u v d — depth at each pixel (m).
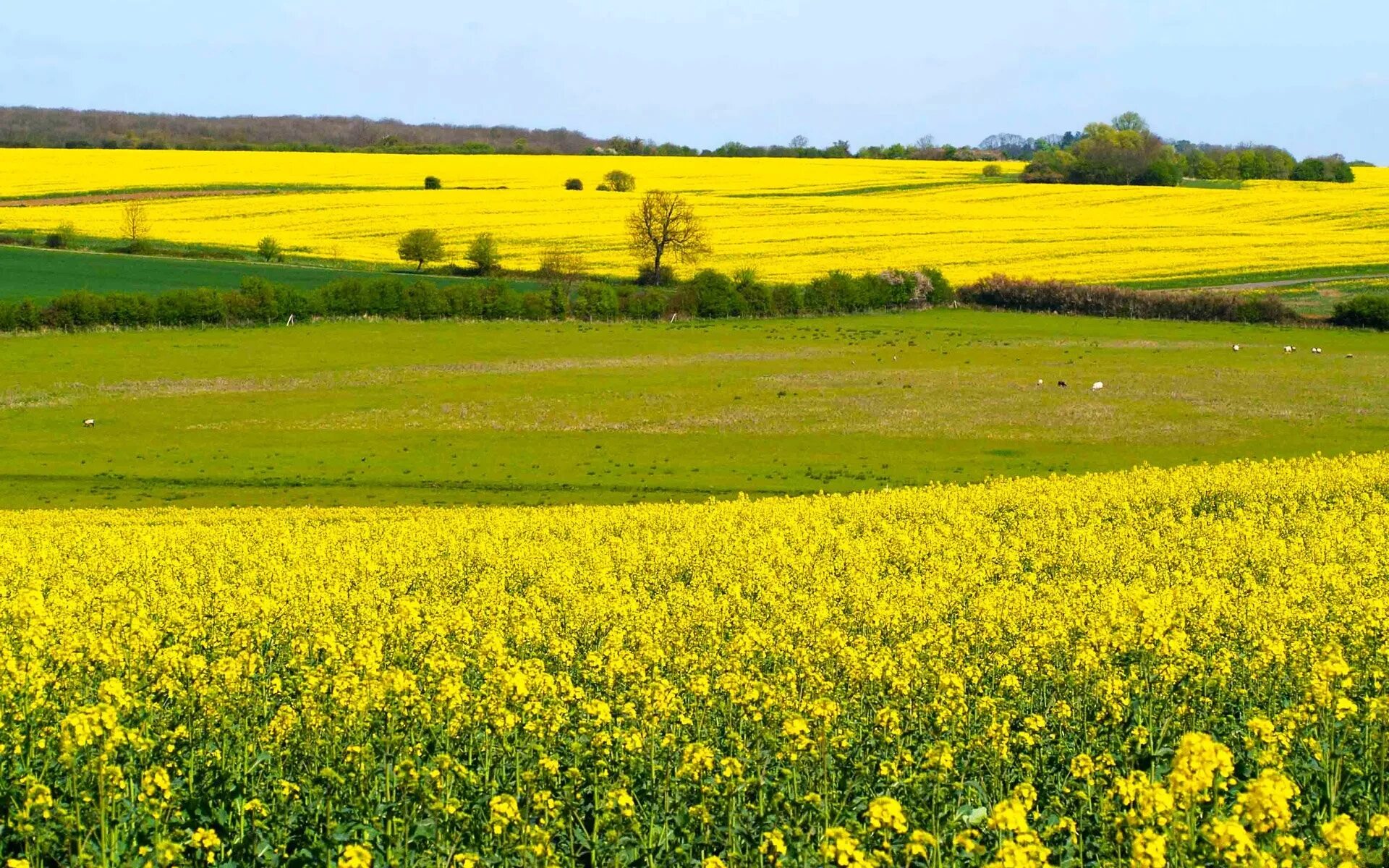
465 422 78.31
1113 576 31.83
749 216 169.12
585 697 20.06
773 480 64.31
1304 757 17.12
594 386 87.19
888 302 119.88
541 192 188.25
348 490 63.34
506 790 16.42
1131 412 78.25
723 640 24.61
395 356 96.69
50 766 16.55
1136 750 17.83
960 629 24.38
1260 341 101.88
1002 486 50.94
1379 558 32.50
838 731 17.62
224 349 97.06
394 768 16.39
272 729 17.75
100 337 99.75
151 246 140.75
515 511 51.41
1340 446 69.69
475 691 20.50
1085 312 117.25
